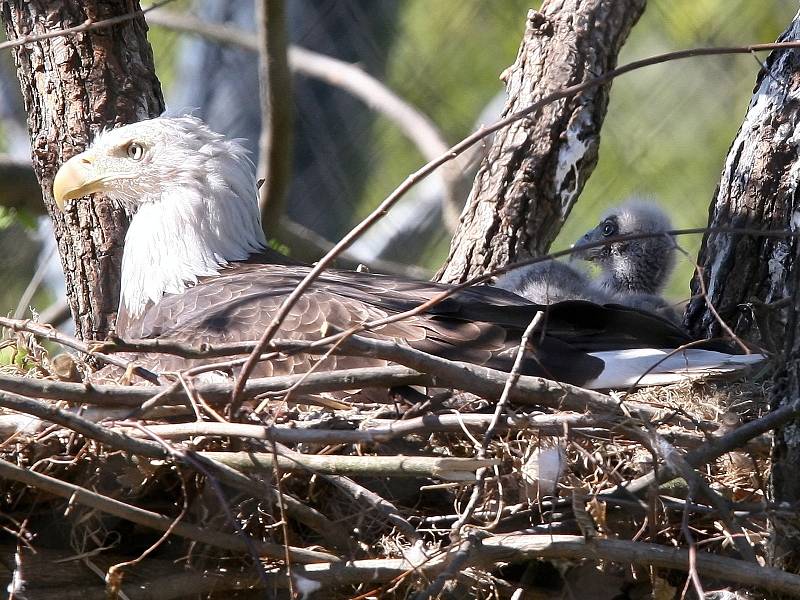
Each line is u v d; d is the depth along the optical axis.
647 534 8.41
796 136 11.53
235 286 11.15
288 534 8.23
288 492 8.30
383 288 10.59
